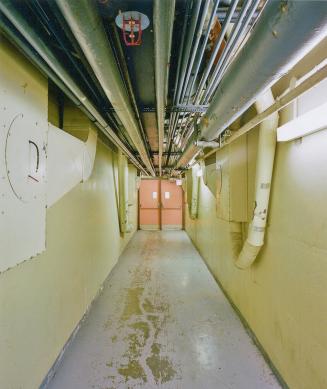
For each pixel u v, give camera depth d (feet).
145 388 5.72
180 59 4.70
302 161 4.91
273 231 6.17
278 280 5.95
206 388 5.74
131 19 3.12
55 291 6.37
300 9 1.97
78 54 4.25
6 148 3.66
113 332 8.04
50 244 6.10
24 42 3.51
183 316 9.13
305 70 4.62
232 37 3.59
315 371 4.53
